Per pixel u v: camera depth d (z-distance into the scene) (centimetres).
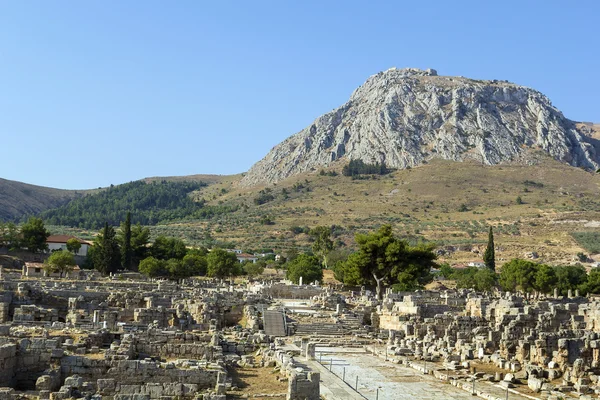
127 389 4656
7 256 17488
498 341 7612
